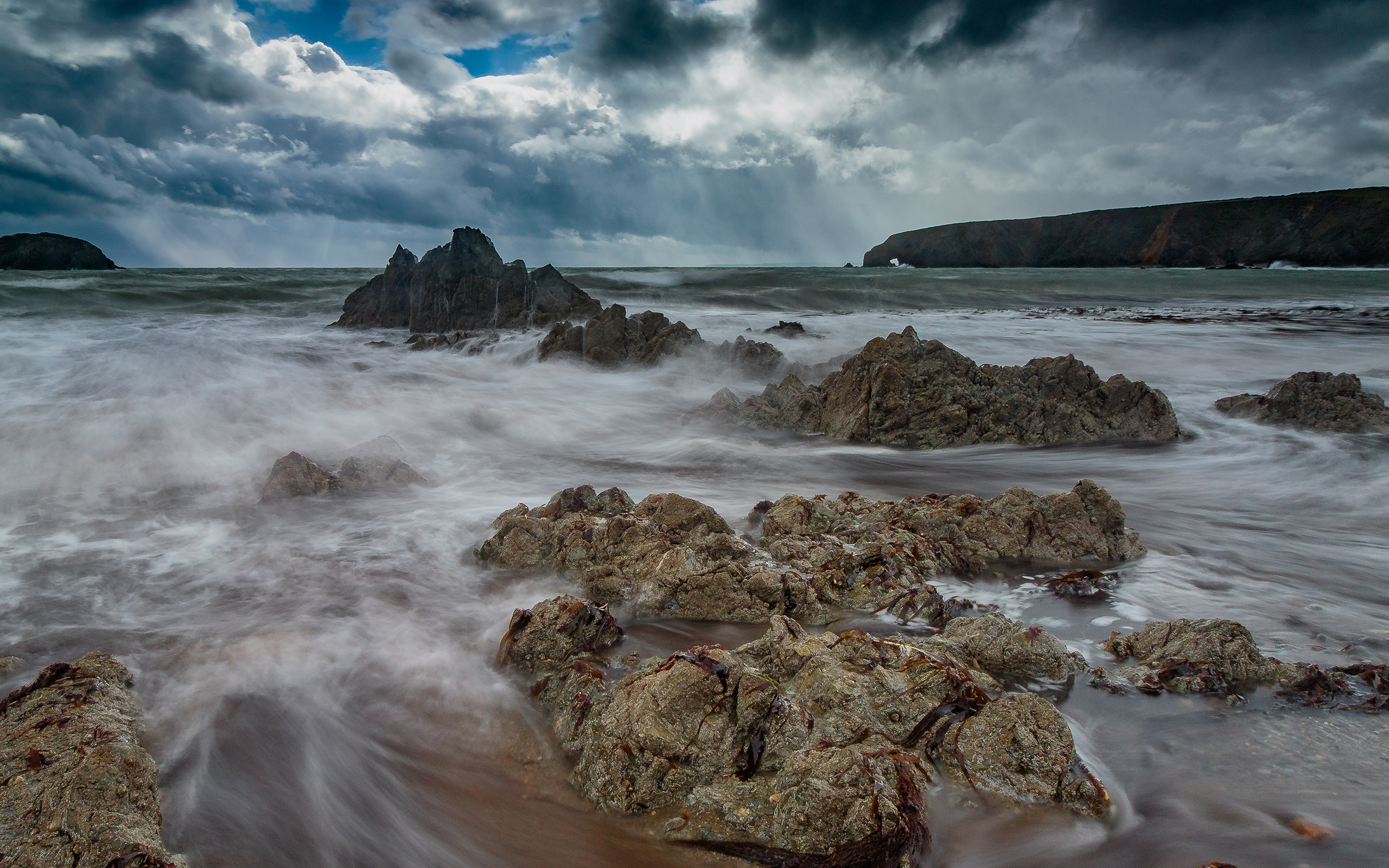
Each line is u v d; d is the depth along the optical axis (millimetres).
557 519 7340
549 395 16141
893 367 12547
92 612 5992
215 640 5512
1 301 30406
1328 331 26594
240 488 9484
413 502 8984
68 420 11938
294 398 14258
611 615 5652
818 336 24875
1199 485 9984
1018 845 3490
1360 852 3350
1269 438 12156
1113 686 4770
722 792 3678
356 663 5227
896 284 52406
